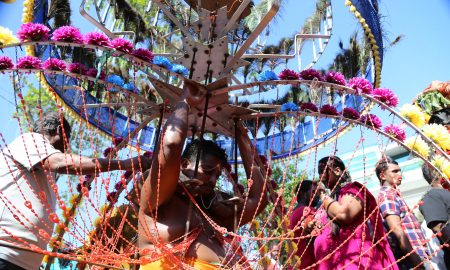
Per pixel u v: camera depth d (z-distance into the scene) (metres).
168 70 3.28
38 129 3.23
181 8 4.45
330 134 4.21
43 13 3.64
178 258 2.47
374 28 3.78
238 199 3.00
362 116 3.50
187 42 3.26
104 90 4.30
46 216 2.96
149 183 2.54
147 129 4.52
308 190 3.97
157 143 2.62
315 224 3.49
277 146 4.40
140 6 4.54
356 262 3.13
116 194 3.37
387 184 3.95
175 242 2.55
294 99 4.40
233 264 2.71
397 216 3.49
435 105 4.25
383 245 3.21
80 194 3.21
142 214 2.64
